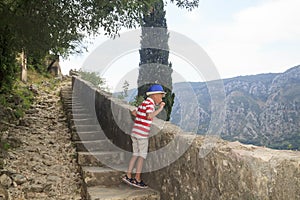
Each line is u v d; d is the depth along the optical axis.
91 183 4.47
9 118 8.03
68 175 5.27
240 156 2.36
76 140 6.82
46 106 11.10
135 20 6.37
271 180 2.07
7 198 3.98
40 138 7.26
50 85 16.41
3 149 5.82
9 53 8.91
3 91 10.04
